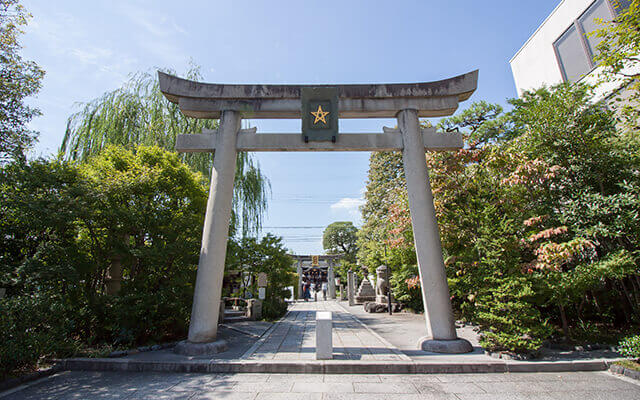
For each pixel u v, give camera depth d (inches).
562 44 441.4
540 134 291.4
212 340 248.7
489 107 556.7
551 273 241.6
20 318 201.3
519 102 322.7
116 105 443.5
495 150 300.5
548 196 288.2
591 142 271.6
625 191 261.6
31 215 242.5
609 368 202.8
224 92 300.4
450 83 302.0
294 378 193.6
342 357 222.5
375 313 565.9
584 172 274.2
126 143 435.2
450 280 311.7
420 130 298.5
